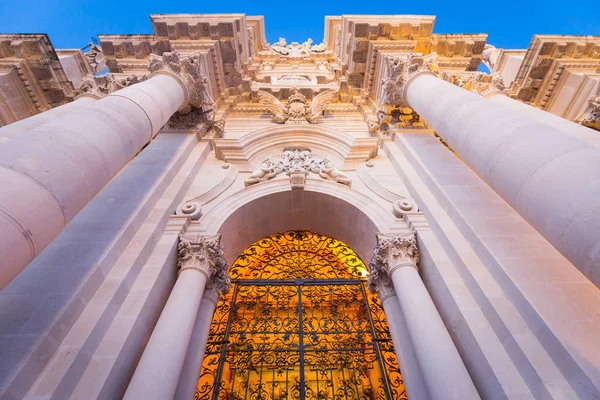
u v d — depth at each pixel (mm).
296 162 10914
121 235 6645
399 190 9367
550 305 5215
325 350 7809
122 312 5793
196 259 7297
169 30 12023
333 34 17844
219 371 7230
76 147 5031
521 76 14469
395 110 11570
